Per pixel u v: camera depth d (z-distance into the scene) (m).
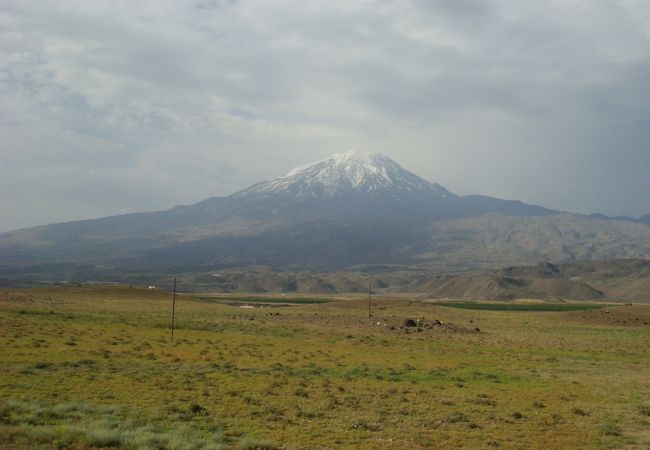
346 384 38.59
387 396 34.53
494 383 42.09
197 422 25.91
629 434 27.16
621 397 36.97
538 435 26.41
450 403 33.06
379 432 25.75
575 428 28.06
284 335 77.44
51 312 89.69
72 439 21.22
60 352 46.34
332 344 68.06
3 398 28.12
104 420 24.28
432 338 82.19
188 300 155.38
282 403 31.00
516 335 91.38
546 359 58.19
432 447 23.62
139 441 21.11
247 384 36.41
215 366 43.72
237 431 24.69
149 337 62.94
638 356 64.56
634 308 143.00
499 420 29.20
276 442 22.97
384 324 99.38
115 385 33.75
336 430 25.72
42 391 30.81
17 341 51.25
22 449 19.88
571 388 40.34
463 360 56.25
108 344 54.12
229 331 79.25
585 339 86.44
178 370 41.00
